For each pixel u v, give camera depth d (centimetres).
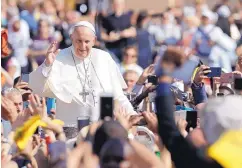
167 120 1548
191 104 2308
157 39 4897
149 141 1998
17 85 2453
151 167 1516
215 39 4584
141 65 4294
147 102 2327
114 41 4300
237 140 1510
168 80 1562
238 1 5506
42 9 5438
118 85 2406
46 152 1794
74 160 1591
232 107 1520
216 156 1500
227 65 4500
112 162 1455
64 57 2392
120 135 1548
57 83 2364
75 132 2159
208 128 1525
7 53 2228
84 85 2380
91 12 5453
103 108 1661
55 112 2341
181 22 4969
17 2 5275
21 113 1973
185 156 1522
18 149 1780
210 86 2367
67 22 5103
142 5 5847
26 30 4700
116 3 4353
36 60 4397
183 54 1564
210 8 6009
